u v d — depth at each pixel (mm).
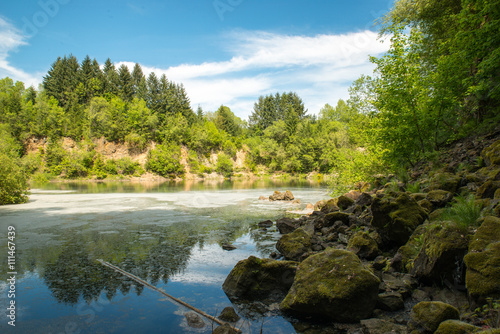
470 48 10102
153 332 4117
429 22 16531
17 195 19641
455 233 4590
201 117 126062
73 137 82375
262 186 41812
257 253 8078
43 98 87625
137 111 89125
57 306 4949
